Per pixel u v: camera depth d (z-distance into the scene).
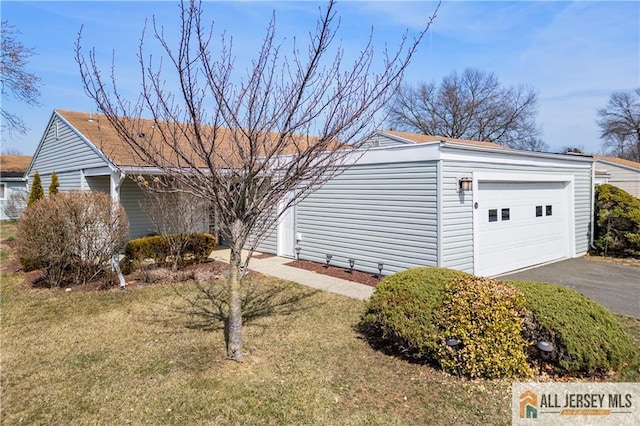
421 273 4.75
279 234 11.04
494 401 3.47
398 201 7.94
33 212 7.39
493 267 8.63
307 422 3.14
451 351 3.89
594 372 3.91
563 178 10.62
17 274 8.84
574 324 3.86
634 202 11.15
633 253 10.89
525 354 3.95
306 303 6.49
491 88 32.91
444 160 7.25
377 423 3.13
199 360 4.27
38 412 3.32
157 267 9.02
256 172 3.82
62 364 4.22
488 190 8.46
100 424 3.14
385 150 8.14
